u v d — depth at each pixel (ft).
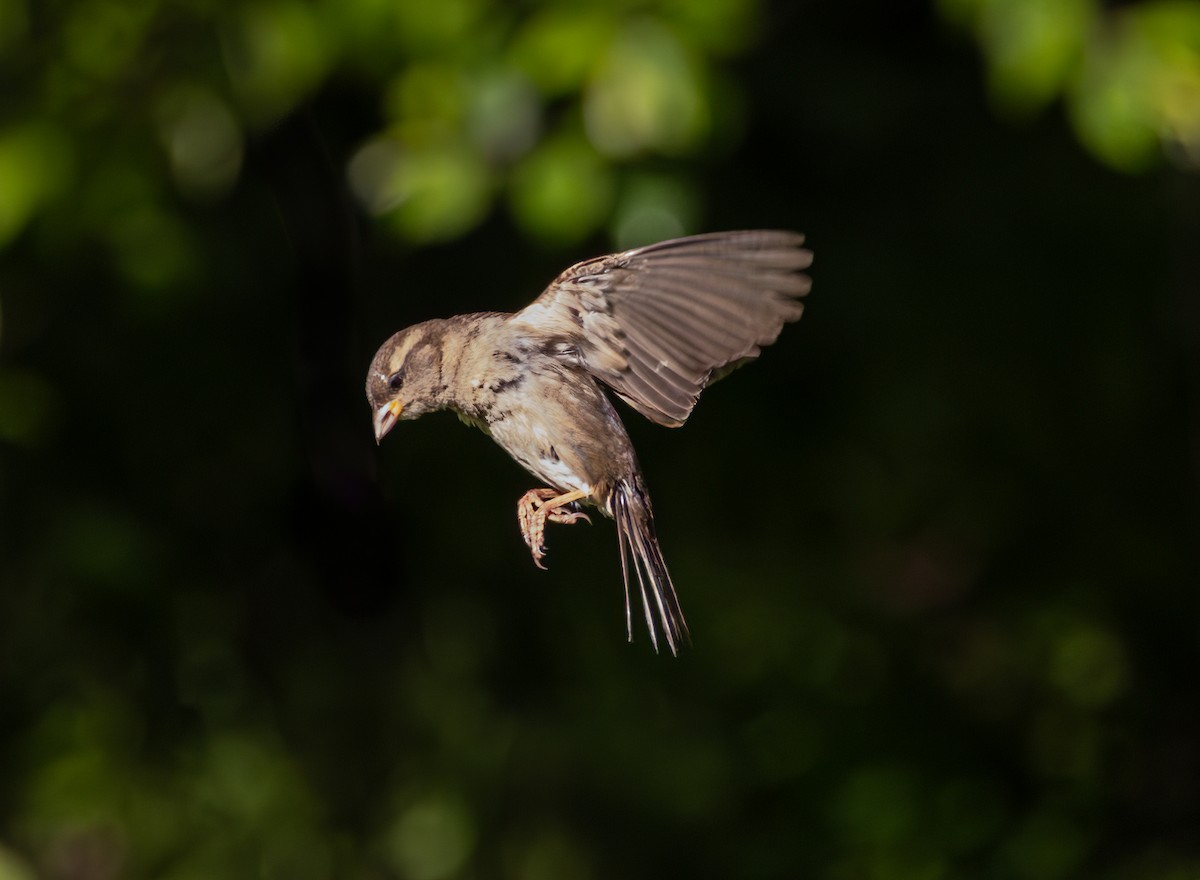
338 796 43.96
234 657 42.68
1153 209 36.86
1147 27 30.42
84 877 45.52
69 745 43.16
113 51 32.68
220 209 35.86
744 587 44.06
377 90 33.58
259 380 39.01
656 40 30.04
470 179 30.94
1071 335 38.45
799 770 46.62
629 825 44.88
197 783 43.80
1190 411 39.68
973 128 36.86
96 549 38.55
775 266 20.86
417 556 41.27
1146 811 46.16
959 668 47.11
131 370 39.09
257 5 31.30
